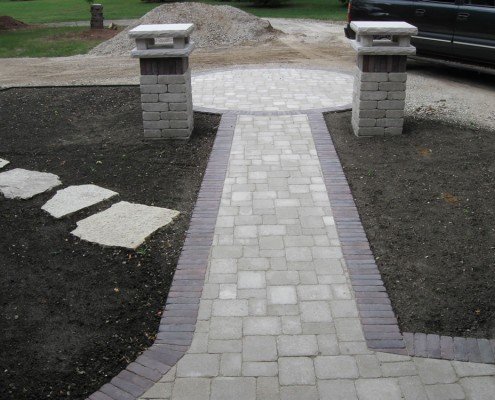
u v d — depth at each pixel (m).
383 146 6.93
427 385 3.26
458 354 3.49
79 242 4.86
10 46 17.03
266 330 3.73
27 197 5.69
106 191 5.79
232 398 3.19
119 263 4.55
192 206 5.50
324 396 3.19
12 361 3.51
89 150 7.05
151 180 6.10
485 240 4.76
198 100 9.05
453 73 11.23
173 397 3.21
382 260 4.51
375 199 5.55
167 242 4.85
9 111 9.02
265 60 12.98
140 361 3.49
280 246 4.73
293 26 19.69
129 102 9.32
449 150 6.76
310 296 4.07
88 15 25.70
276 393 3.22
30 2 34.44
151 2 31.67
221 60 13.23
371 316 3.83
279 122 7.83
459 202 5.45
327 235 4.89
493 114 8.30
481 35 9.70
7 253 4.72
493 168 6.23
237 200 5.56
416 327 3.74
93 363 3.50
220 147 6.96
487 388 3.24
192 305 3.99
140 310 3.99
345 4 26.94
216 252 4.65
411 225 5.04
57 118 8.55
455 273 4.31
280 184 5.91
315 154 6.69
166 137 7.29
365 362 3.44
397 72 6.87
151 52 6.68
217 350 3.56
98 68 13.16
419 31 10.59
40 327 3.81
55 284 4.29
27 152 7.06
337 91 9.47
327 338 3.64
